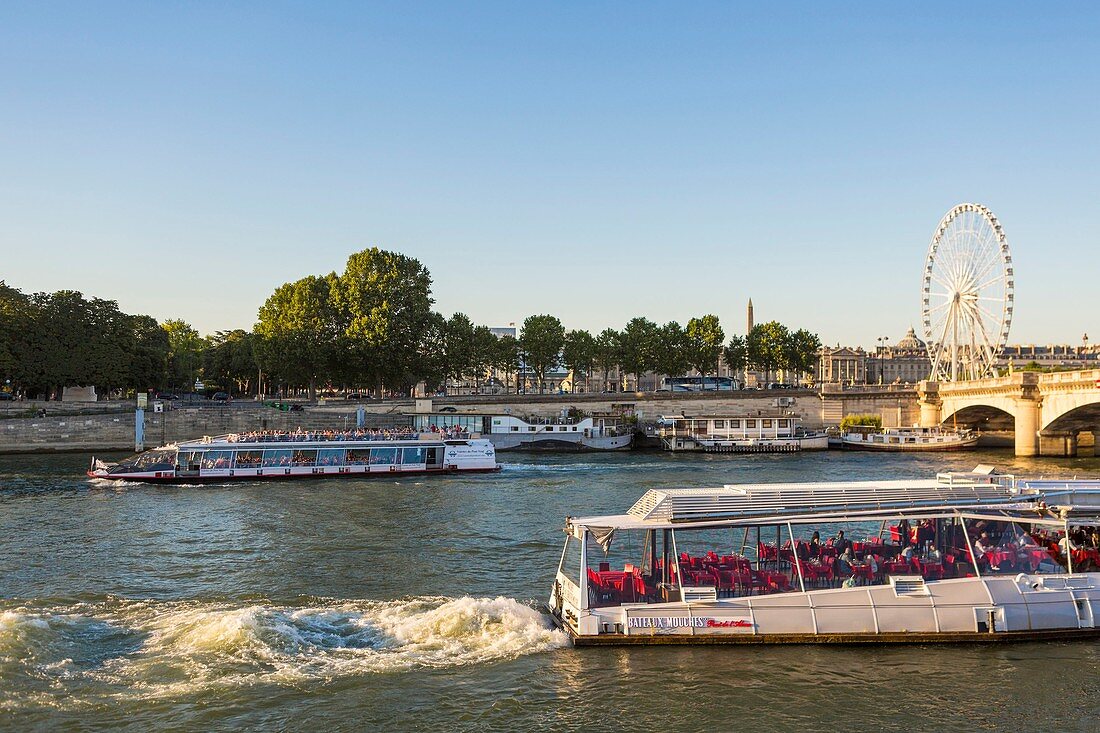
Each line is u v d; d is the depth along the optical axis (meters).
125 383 133.50
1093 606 29.69
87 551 45.81
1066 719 23.92
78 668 27.05
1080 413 103.56
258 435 86.19
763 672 26.70
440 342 158.75
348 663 27.48
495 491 71.19
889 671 26.83
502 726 23.55
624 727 23.48
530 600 35.56
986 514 30.34
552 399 143.12
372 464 85.00
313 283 148.75
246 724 23.52
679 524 29.22
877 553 30.12
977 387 125.38
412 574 40.38
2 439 106.44
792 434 123.69
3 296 119.44
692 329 188.75
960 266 144.12
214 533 50.94
